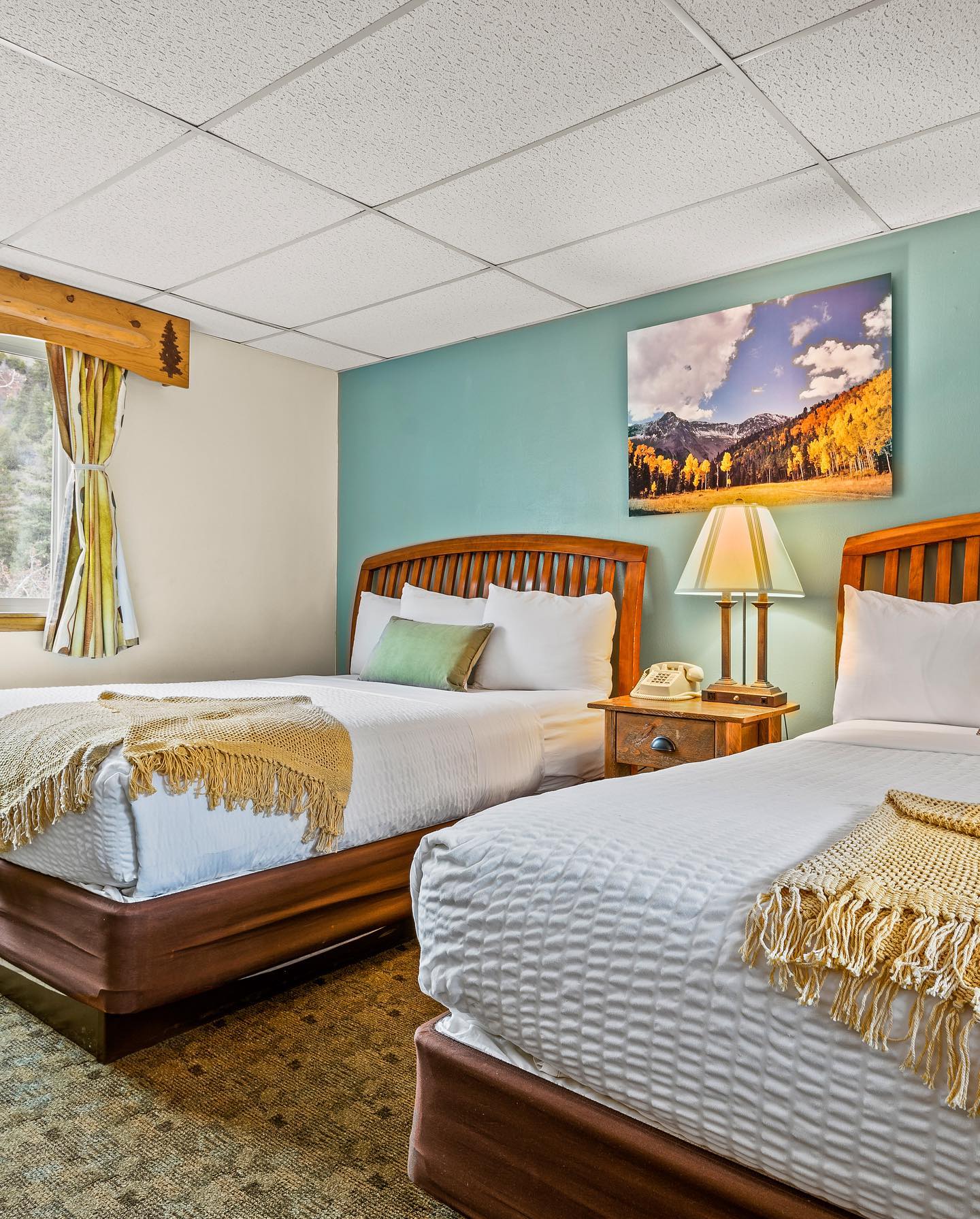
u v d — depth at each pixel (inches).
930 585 111.3
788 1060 37.8
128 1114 65.8
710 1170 40.7
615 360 142.7
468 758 106.5
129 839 73.9
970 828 47.9
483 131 90.7
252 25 73.7
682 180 101.1
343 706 107.2
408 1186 57.6
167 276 131.6
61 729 84.9
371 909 93.8
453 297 139.6
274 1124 64.6
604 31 74.4
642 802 57.1
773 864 44.5
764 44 76.0
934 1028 34.0
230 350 164.4
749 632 127.2
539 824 52.6
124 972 71.9
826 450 119.2
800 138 91.7
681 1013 41.2
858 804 58.3
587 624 133.7
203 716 91.7
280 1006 85.0
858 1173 35.8
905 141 92.0
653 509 136.3
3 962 87.0
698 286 133.0
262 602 171.0
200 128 90.4
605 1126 44.3
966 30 73.6
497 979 48.7
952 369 110.1
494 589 144.2
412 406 172.2
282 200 106.8
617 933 44.4
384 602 163.9
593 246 120.1
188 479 157.9
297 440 177.5
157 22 73.3
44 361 141.8
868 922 36.9
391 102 85.5
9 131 90.6
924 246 112.6
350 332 158.2
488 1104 49.7
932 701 95.7
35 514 141.0
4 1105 67.1
